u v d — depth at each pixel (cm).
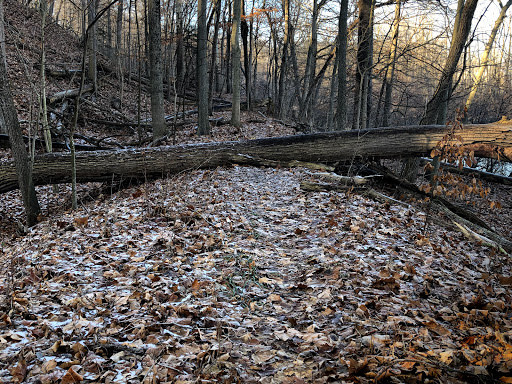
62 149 1343
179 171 1038
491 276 500
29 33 2173
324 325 356
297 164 1050
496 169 1945
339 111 1479
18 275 473
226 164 1071
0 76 816
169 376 284
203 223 636
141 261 502
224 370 290
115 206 796
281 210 718
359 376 279
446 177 660
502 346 320
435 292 431
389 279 430
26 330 339
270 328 356
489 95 2356
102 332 337
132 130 1842
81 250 540
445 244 613
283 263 506
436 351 305
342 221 644
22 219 991
